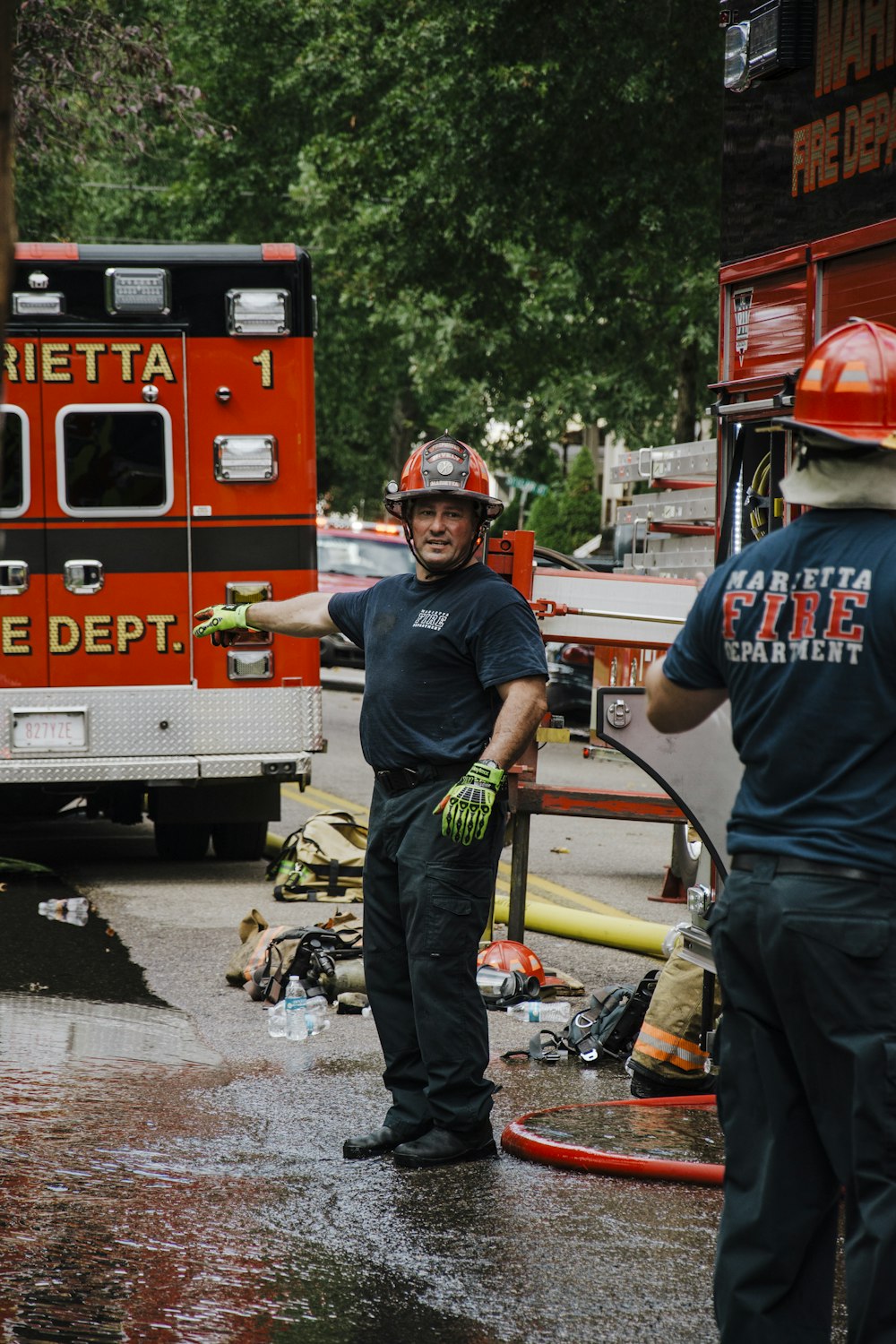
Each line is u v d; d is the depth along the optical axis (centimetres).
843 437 646
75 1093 1172
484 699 1061
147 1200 957
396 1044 1070
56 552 1972
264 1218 931
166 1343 764
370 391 8675
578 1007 1480
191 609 1997
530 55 3994
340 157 5078
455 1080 1037
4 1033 1329
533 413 6831
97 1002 1452
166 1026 1379
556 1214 943
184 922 1811
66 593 1973
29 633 1970
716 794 1080
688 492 2159
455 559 1059
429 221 4659
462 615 1048
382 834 1066
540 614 1628
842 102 1128
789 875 632
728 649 666
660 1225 927
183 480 1991
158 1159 1034
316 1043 1341
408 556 5088
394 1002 1073
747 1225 650
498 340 5416
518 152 4172
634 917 1869
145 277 1967
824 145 1155
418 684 1054
